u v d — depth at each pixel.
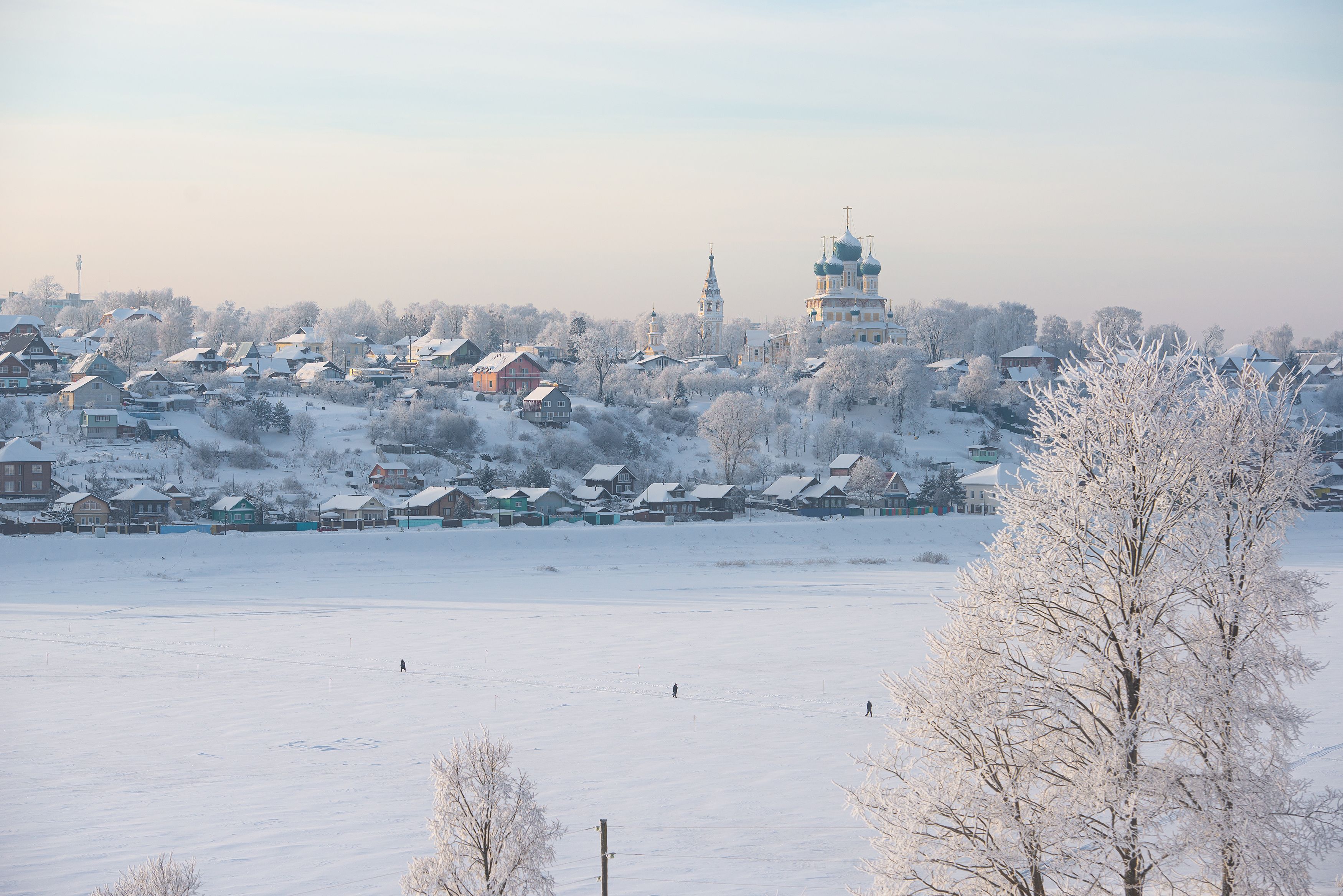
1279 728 23.17
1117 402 25.08
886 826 24.42
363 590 112.31
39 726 61.72
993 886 23.33
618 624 94.31
